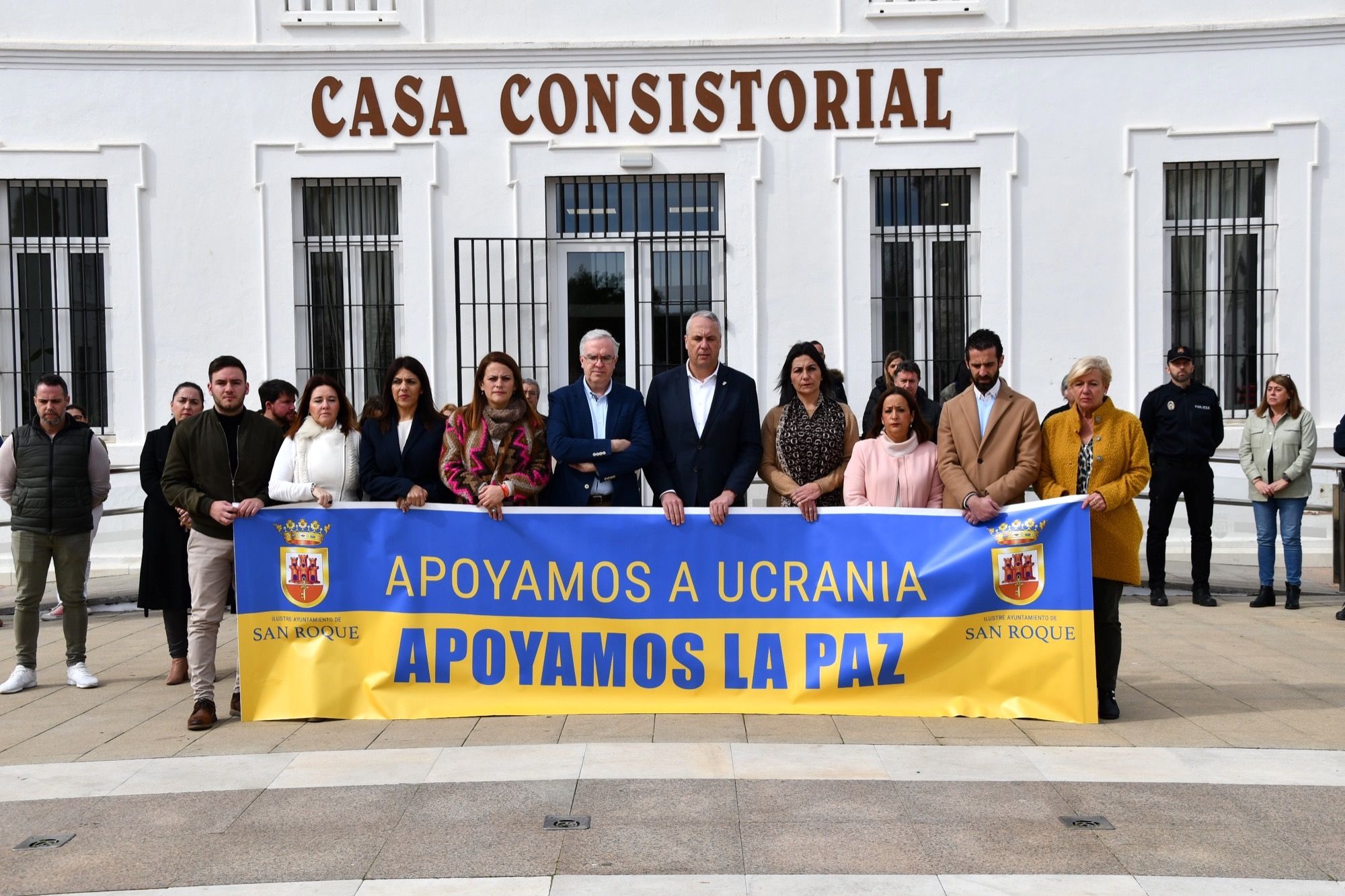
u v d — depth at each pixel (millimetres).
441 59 10539
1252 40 10375
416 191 10594
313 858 4082
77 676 6727
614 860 4035
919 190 10727
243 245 10609
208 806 4602
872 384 10594
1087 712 5574
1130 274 10484
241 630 5832
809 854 4074
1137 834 4242
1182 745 5277
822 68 10516
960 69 10500
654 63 10547
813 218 10570
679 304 10727
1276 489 8578
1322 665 6898
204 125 10562
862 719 5707
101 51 10484
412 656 5852
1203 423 8828
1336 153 10406
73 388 10852
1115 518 5746
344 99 10570
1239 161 10547
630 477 6289
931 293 10742
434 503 5945
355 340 10797
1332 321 10484
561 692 5855
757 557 5824
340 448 5977
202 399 6906
